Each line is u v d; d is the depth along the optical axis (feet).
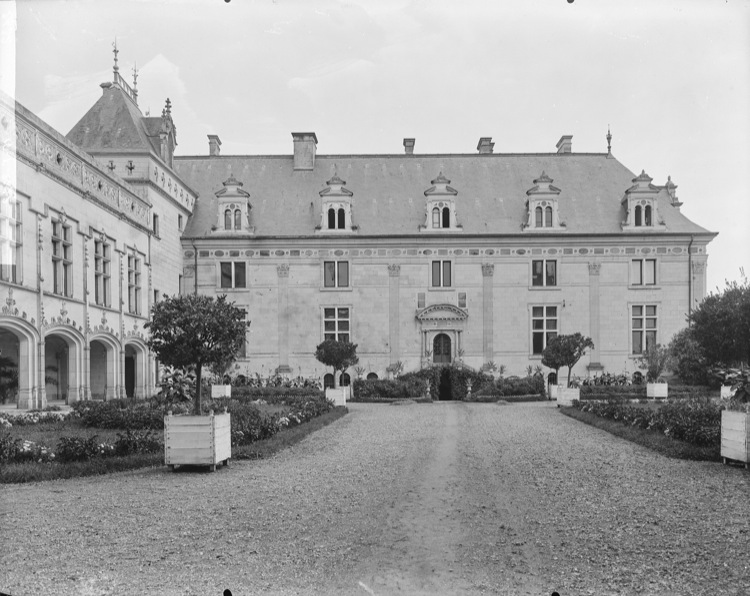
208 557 23.88
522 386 116.47
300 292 138.62
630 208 138.92
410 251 138.72
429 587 21.16
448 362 137.08
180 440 41.01
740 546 25.07
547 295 137.90
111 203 100.42
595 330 137.49
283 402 93.66
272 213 142.82
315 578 21.90
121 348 103.60
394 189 146.92
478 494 34.01
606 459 45.42
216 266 138.31
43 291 79.00
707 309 51.88
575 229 138.92
